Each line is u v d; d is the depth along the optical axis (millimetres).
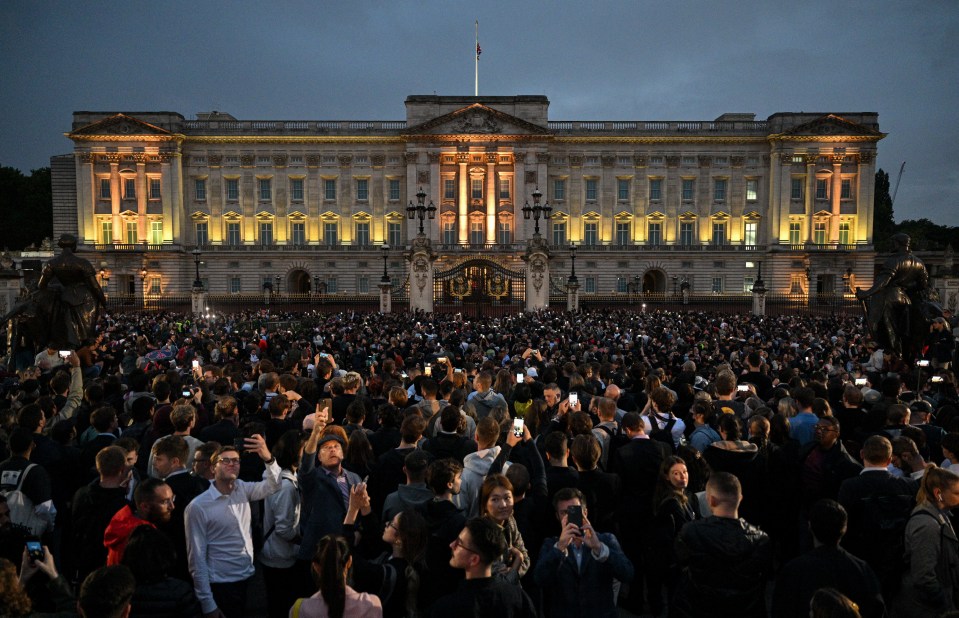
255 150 88188
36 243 111375
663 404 10961
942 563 6984
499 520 6820
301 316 57219
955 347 19594
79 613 5531
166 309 73000
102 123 83438
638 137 88250
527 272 55719
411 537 6523
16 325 20516
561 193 89562
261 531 10102
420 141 86188
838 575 6316
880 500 7918
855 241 88625
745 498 9711
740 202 89688
